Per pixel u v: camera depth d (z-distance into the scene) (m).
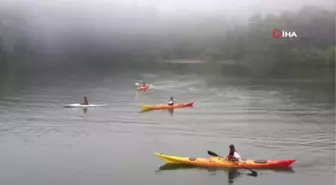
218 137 34.31
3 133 35.28
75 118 41.81
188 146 31.61
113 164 27.27
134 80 80.94
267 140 33.31
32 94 59.34
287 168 26.25
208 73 97.88
